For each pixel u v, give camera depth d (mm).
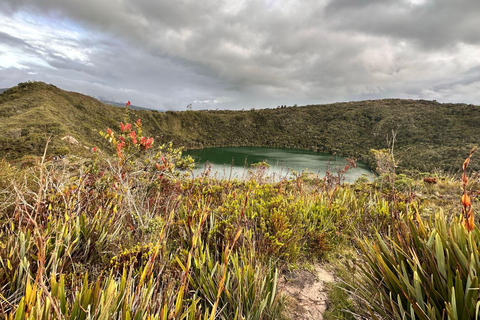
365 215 3000
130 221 2271
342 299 1689
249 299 1445
